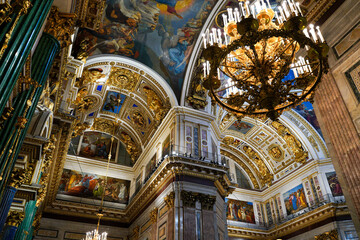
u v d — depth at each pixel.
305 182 22.94
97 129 23.97
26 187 7.55
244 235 24.12
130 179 23.75
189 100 17.83
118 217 21.64
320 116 9.12
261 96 6.29
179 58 17.84
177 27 17.05
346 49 8.82
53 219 20.03
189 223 13.33
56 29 6.87
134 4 15.55
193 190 14.33
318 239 20.12
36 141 6.84
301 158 23.69
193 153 16.03
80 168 22.72
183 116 17.08
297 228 22.31
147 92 19.44
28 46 4.24
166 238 13.70
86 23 11.68
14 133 4.50
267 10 7.64
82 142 23.88
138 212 19.80
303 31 7.15
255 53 6.45
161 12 16.31
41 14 4.72
